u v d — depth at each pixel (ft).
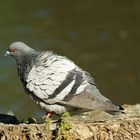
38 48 69.87
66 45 73.00
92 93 31.19
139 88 61.67
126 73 65.92
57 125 29.94
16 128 29.63
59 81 31.14
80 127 29.48
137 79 64.03
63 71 31.24
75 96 31.04
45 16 83.35
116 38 78.64
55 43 72.74
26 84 31.89
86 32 79.36
